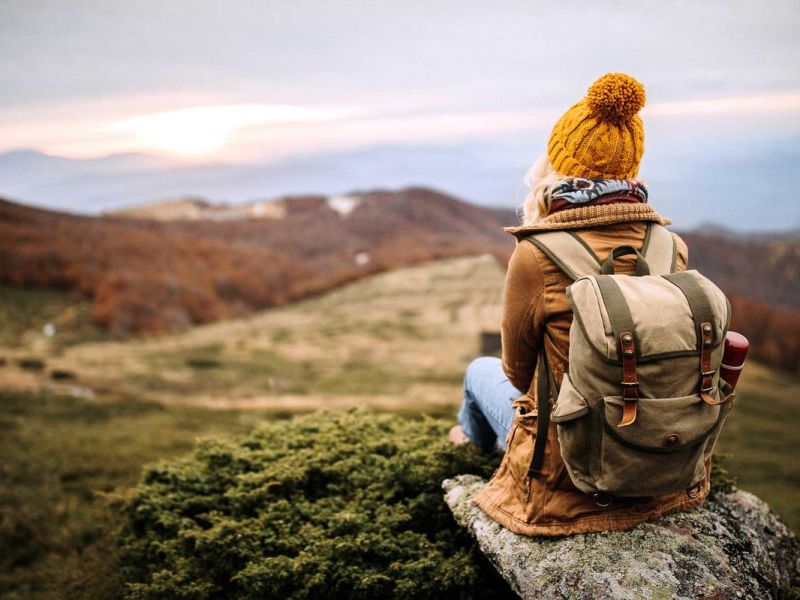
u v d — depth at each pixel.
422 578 2.64
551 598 2.11
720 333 1.83
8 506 6.53
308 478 3.60
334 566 2.79
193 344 41.78
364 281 69.81
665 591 2.04
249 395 25.02
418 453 3.51
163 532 3.59
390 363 35.66
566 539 2.25
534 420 2.29
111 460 9.35
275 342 43.31
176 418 15.24
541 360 2.21
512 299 2.17
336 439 4.11
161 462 4.25
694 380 1.82
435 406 18.84
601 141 2.13
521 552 2.27
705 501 2.77
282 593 2.79
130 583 3.26
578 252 2.07
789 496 11.84
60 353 35.41
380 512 3.13
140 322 48.16
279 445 4.26
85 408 15.98
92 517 5.77
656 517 2.30
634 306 1.81
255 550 3.06
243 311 65.88
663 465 1.89
